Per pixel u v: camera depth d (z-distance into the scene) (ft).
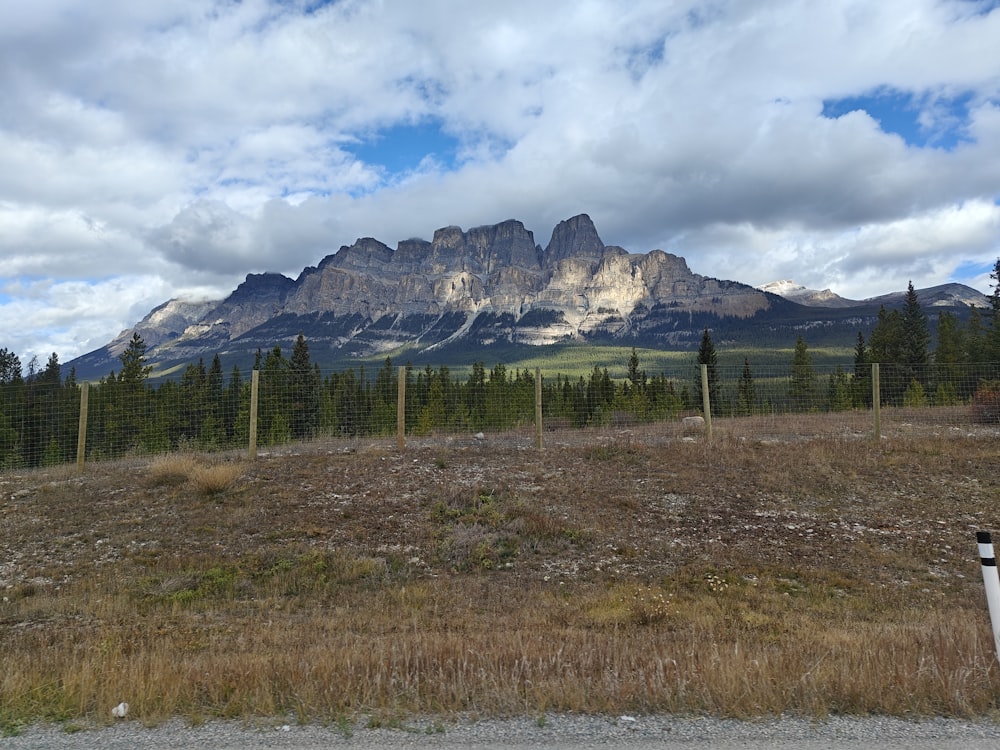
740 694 17.70
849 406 136.46
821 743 15.11
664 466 56.29
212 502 48.80
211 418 124.67
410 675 19.66
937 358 192.54
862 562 40.04
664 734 15.69
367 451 61.93
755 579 37.86
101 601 33.65
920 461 55.47
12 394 103.76
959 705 16.90
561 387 172.76
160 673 19.57
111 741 15.72
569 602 34.32
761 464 55.88
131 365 144.36
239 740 15.61
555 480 53.36
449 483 52.13
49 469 61.31
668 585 36.94
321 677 19.36
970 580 37.04
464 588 36.99
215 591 36.40
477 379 185.88
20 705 17.93
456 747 15.02
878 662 19.76
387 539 43.57
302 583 37.68
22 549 41.91
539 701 17.57
